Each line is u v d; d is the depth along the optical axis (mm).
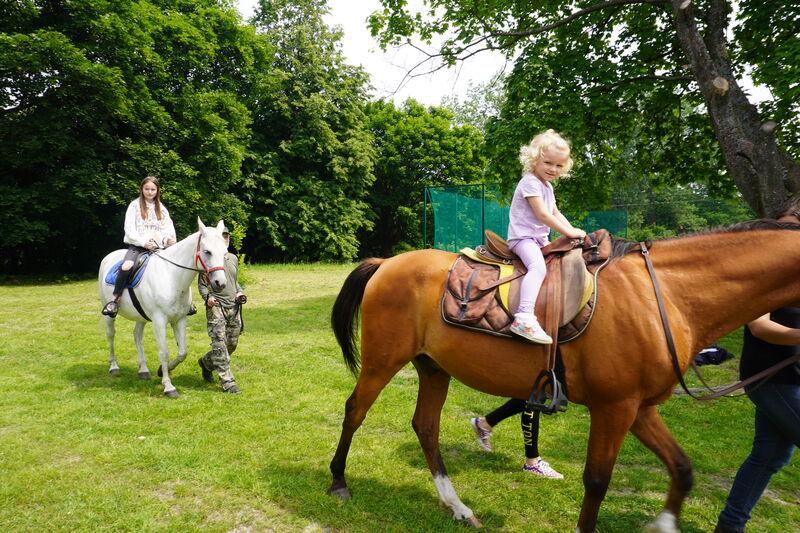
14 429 3912
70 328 8195
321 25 26438
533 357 2328
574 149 9156
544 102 8500
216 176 20344
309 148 25844
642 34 8922
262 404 4613
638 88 7980
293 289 14242
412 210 31703
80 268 19531
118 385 5141
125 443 3648
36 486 2992
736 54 8438
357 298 3111
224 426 4051
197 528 2598
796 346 2203
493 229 16438
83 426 3969
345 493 2943
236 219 21547
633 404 2199
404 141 30328
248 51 21641
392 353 2791
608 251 2404
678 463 2273
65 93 14883
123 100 15836
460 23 9125
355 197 28391
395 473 3268
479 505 2867
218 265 4590
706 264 2277
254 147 25031
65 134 15312
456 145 30812
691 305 2260
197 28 19609
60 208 16609
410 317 2740
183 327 5055
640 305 2205
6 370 5660
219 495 2951
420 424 2920
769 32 7645
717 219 20391
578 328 2223
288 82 25188
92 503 2807
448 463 3434
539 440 3848
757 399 2289
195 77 20469
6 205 15094
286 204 25125
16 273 17797
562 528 2643
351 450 3621
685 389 2205
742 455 3529
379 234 32438
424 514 2758
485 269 2625
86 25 15516
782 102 6910
